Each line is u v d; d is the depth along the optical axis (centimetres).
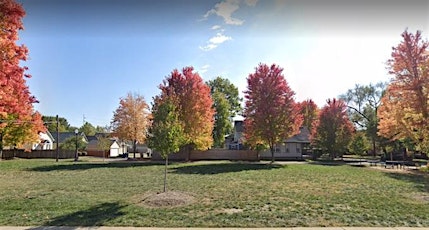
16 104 1220
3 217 789
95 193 1179
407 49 2295
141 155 4550
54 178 1706
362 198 1081
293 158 4175
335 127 3606
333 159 3694
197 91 3111
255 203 977
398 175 1947
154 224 731
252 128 2953
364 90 5244
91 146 6294
